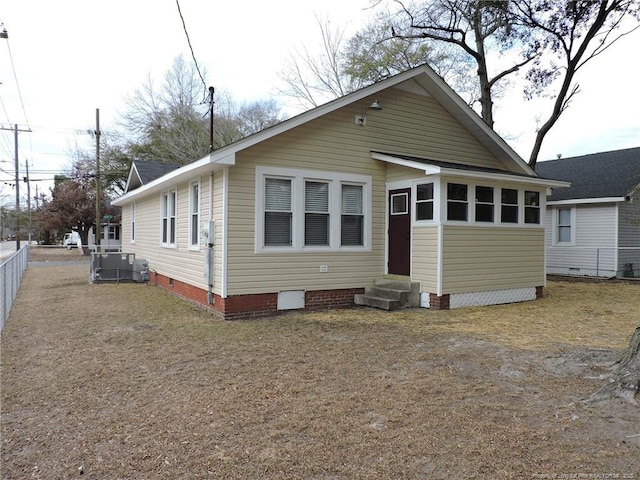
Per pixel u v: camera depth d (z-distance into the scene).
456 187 9.16
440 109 10.76
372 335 6.70
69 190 31.97
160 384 4.62
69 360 5.50
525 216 10.49
